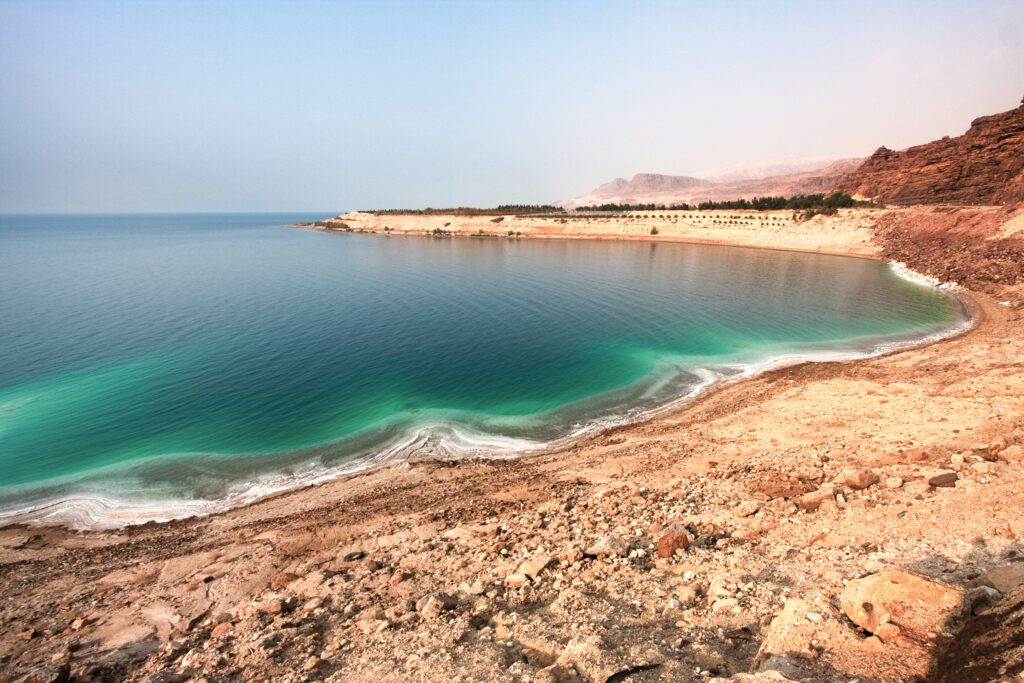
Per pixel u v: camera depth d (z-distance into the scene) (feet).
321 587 36.09
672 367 98.07
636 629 23.44
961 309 131.85
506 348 115.85
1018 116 305.12
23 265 281.54
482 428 75.36
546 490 51.60
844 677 15.83
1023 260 147.13
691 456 55.67
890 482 34.42
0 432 76.64
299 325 139.44
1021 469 32.32
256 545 45.68
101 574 43.86
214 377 98.53
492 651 23.81
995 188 299.38
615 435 69.77
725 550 30.27
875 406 62.64
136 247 403.54
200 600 37.37
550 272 230.48
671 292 173.47
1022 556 22.21
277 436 74.54
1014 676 13.23
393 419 79.41
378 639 27.32
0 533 53.06
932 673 15.23
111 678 27.45
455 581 33.73
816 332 116.26
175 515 55.57
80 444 72.69
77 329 134.62
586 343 117.70
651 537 34.24
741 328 122.83
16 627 36.42
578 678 19.95
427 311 156.46
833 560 26.53
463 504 50.44
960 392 60.23
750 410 71.31
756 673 16.60
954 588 18.21
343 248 379.76
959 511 28.60
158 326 138.10
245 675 25.46
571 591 28.66
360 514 50.47
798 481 39.37
